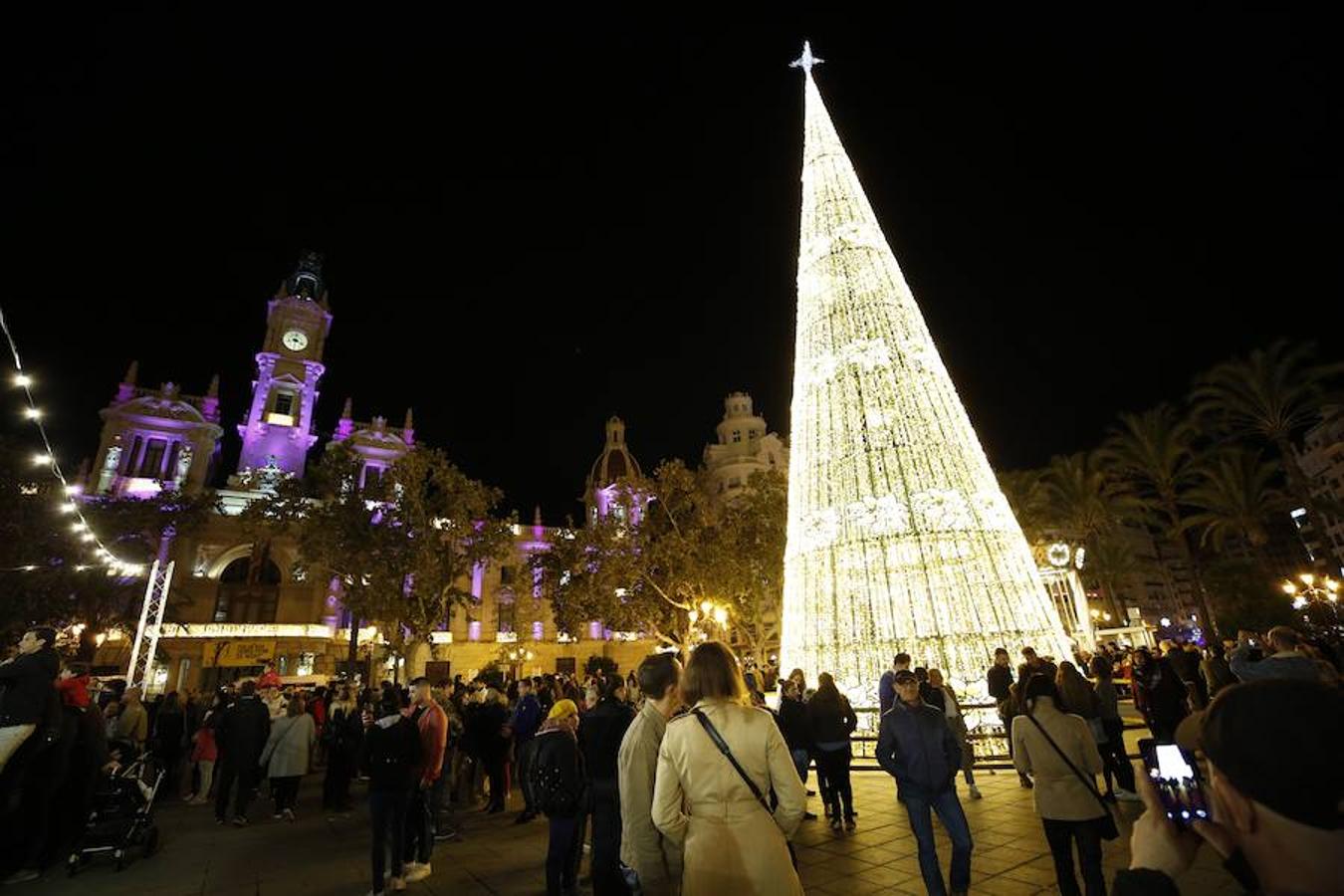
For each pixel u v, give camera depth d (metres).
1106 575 37.38
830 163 17.14
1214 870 6.16
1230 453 29.84
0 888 7.29
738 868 3.08
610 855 5.47
